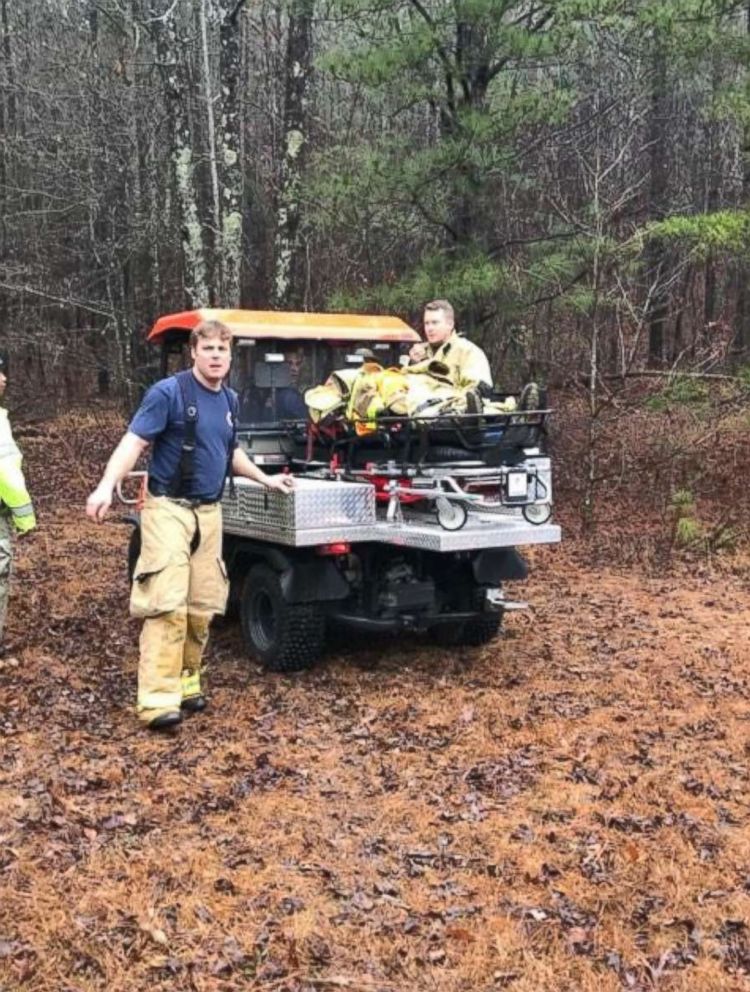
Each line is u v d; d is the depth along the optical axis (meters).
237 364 6.92
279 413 7.08
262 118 24.64
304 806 4.66
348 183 11.93
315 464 6.72
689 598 8.80
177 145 14.73
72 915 3.74
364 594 6.52
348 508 6.11
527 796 4.81
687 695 6.27
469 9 11.12
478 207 12.21
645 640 7.46
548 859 4.21
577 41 11.46
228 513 6.59
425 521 6.18
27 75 22.55
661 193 16.55
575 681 6.52
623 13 10.92
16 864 4.07
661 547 10.62
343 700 6.07
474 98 11.98
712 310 21.14
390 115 14.43
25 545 10.66
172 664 5.57
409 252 15.31
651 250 14.88
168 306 20.62
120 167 20.16
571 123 13.57
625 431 13.74
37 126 21.64
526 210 13.45
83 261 22.25
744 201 15.72
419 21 11.94
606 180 13.10
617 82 13.75
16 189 20.02
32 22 23.52
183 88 14.75
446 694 6.21
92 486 14.95
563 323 15.68
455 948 3.60
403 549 6.50
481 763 5.18
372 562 6.48
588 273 11.97
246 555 6.83
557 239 12.45
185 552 5.57
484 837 4.39
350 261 17.88
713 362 13.40
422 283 11.82
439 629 7.27
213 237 18.55
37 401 23.14
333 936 3.65
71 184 20.92
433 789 4.87
